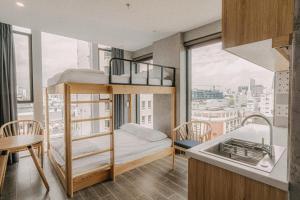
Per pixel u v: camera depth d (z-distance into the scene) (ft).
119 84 9.00
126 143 10.45
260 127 7.36
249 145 4.94
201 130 10.75
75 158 7.32
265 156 3.98
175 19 9.85
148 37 12.87
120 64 16.11
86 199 7.03
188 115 12.29
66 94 7.18
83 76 7.61
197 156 3.97
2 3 8.09
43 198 7.11
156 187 7.93
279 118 7.58
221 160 3.60
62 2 7.99
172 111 11.93
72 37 12.98
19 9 8.67
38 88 12.25
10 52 10.50
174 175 9.04
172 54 12.35
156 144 10.75
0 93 10.25
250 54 4.16
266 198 3.01
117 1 7.91
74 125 13.51
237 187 3.37
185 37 11.83
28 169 9.75
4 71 10.30
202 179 3.93
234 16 3.47
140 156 9.83
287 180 2.81
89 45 14.93
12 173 9.27
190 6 8.39
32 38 11.92
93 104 14.74
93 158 8.33
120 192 7.52
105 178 8.43
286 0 2.79
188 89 12.25
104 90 8.28
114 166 8.55
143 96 15.98
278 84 7.63
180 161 10.73
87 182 7.84
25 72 11.98
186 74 12.27
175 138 10.76
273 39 2.93
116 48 15.94
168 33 12.06
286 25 2.80
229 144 5.08
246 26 3.30
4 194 7.38
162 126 13.29
